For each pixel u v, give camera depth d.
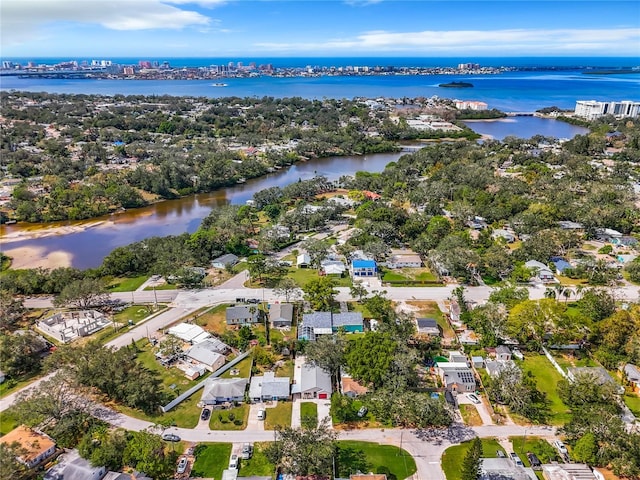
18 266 151.12
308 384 87.25
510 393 82.69
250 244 161.00
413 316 113.62
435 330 105.12
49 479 65.94
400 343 93.19
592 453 69.50
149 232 183.50
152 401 83.44
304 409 84.00
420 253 150.88
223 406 84.38
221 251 153.00
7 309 111.56
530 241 147.62
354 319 109.25
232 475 68.31
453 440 76.56
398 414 78.75
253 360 97.94
